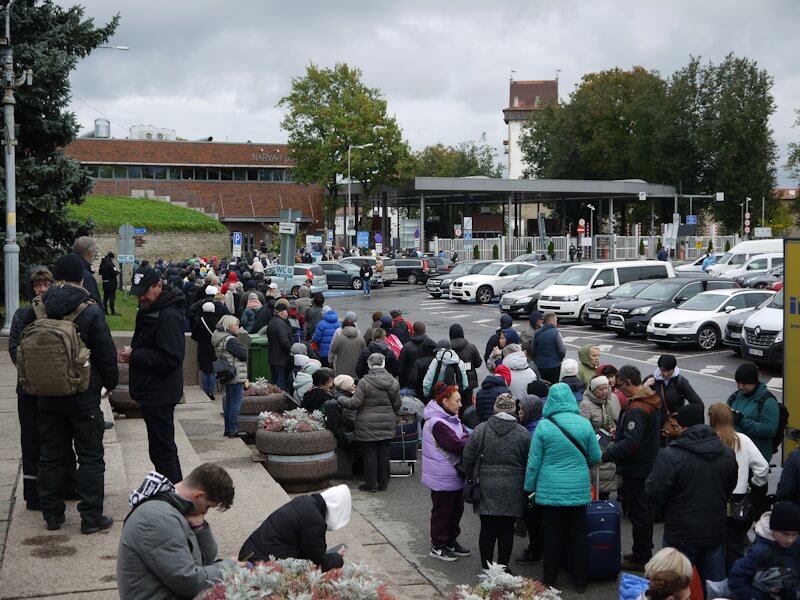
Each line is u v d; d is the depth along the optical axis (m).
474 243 70.38
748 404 8.72
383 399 10.70
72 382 6.54
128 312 30.02
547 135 95.00
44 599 5.83
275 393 12.77
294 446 10.14
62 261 6.77
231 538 7.44
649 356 24.42
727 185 80.62
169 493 4.54
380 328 13.52
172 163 79.12
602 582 7.89
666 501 6.84
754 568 5.76
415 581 7.62
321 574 4.53
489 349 15.61
